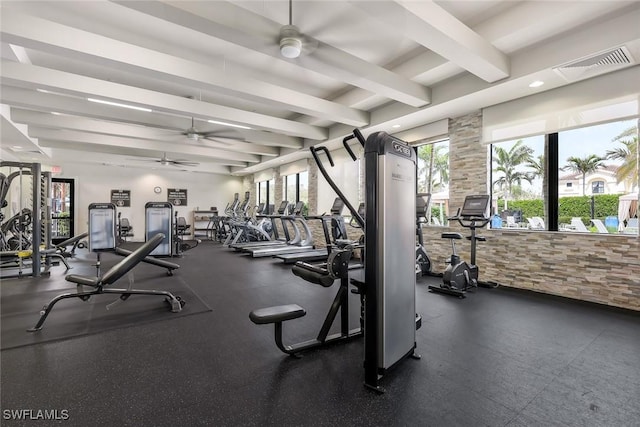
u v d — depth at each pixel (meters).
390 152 1.98
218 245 9.73
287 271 5.53
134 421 1.60
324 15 3.08
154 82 4.75
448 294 4.02
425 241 5.61
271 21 2.88
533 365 2.18
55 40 2.99
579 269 3.78
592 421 1.61
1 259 5.70
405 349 2.17
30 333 2.71
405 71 4.25
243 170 11.63
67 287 4.36
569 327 2.89
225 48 3.81
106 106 5.36
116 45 3.32
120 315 3.20
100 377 2.01
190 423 1.58
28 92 4.66
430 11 2.67
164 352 2.37
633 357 2.31
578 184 3.95
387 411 1.68
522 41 3.32
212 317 3.15
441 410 1.69
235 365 2.17
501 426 1.57
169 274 5.21
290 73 4.54
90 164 10.43
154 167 11.04
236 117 5.52
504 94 4.14
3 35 2.82
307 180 8.98
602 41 2.99
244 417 1.63
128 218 11.09
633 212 3.53
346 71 3.60
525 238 4.28
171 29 3.40
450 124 5.19
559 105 3.90
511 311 3.36
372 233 1.93
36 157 8.61
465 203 4.39
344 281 2.53
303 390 1.87
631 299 3.40
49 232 6.03
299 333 2.75
